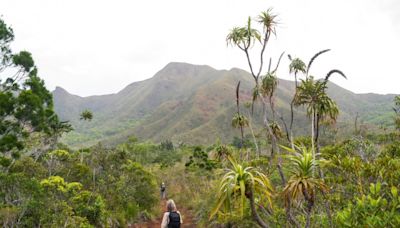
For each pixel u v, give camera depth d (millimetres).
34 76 22125
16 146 18172
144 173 21547
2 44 21750
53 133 22719
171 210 8125
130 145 49000
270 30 8844
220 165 27234
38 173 14844
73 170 16938
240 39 8883
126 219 16078
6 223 9195
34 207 9648
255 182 4992
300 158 5305
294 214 8133
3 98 18234
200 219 15969
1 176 9641
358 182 7172
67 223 10469
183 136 154750
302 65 9492
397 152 11180
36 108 19328
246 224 9359
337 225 6461
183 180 29703
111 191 17219
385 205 5938
